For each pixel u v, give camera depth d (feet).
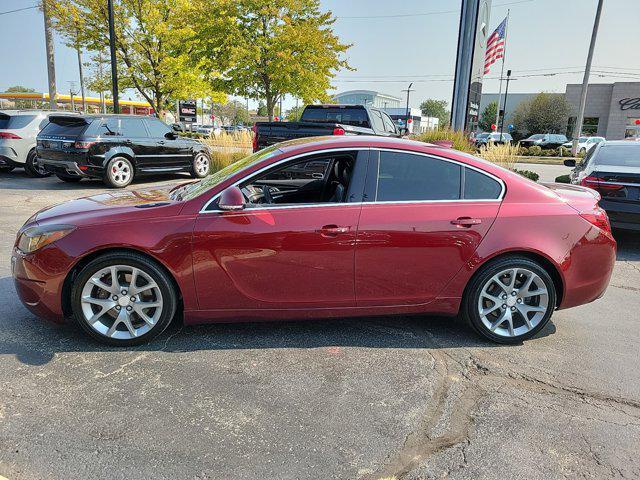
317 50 65.57
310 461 8.18
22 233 11.85
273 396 10.05
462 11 49.57
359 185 11.96
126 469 7.86
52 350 11.60
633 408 10.05
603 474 8.10
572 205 12.62
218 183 11.84
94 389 10.05
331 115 37.32
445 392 10.43
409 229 11.75
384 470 8.04
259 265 11.57
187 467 7.95
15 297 14.76
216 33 64.64
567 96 160.66
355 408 9.73
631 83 148.56
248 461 8.13
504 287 12.46
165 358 11.44
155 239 11.23
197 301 11.70
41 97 157.69
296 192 15.43
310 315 12.20
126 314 11.69
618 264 21.63
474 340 12.98
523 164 77.00
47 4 59.52
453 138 42.78
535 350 12.55
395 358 11.85
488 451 8.58
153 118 39.60
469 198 12.22
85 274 11.29
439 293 12.29
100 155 35.27
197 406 9.61
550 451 8.63
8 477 7.59
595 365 11.82
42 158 36.63
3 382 10.19
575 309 15.72
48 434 8.63
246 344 12.27
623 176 21.81
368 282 11.96
